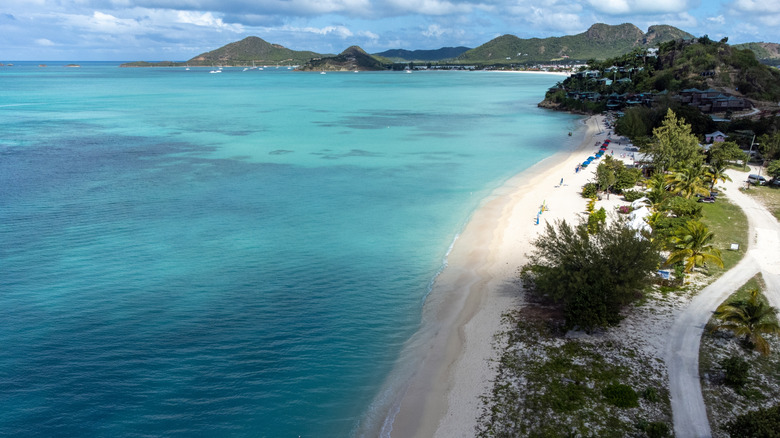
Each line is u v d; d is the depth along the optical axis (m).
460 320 43.78
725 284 47.47
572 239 44.75
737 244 55.91
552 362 37.00
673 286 47.38
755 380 34.28
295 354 39.09
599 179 78.94
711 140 116.44
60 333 41.09
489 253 57.31
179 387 35.12
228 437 30.89
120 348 39.34
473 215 70.38
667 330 40.41
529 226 65.25
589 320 38.97
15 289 48.00
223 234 62.91
